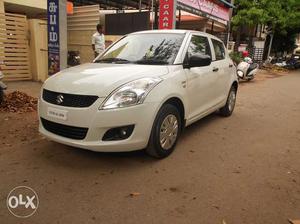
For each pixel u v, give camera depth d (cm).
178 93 442
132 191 352
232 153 479
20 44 995
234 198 345
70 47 1228
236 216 312
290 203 339
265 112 791
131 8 1992
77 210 314
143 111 385
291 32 3053
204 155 465
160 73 426
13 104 686
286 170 424
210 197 345
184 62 478
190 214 312
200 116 548
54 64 767
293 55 2891
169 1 927
